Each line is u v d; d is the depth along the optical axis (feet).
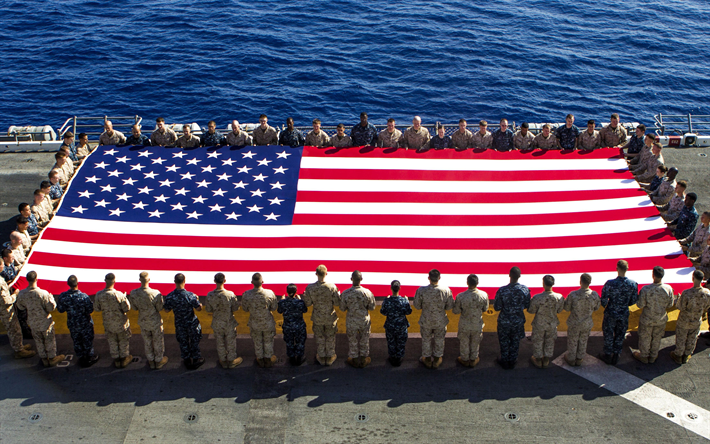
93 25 117.70
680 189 41.39
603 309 37.09
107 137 49.49
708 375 34.42
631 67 104.78
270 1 130.00
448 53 107.45
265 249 38.96
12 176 53.36
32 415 31.86
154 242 39.37
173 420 31.60
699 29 121.19
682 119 90.48
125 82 96.63
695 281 33.17
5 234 45.39
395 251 38.86
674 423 31.53
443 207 42.32
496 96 94.32
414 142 48.62
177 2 129.39
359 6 128.06
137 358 35.76
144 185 44.42
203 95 93.25
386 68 102.32
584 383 33.94
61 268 37.09
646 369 34.88
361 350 34.71
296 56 105.81
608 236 39.93
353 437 30.68
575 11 128.16
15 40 110.63
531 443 30.40
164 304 33.63
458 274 37.22
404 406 32.48
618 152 47.34
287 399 32.89
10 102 90.58
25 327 36.83
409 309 33.71
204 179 45.11
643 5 131.85
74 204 42.27
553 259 38.29
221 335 34.12
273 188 44.11
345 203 42.68
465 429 31.17
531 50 109.60
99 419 31.65
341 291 35.60
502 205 42.55
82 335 34.19
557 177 44.98
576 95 95.66
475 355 34.71
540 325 33.94
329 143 48.70
